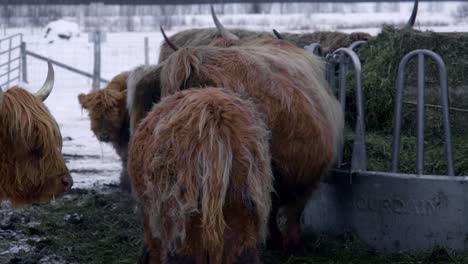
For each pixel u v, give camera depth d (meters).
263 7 43.75
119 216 10.82
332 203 9.31
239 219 5.80
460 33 10.96
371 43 11.20
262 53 7.96
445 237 8.39
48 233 10.02
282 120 7.52
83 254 9.09
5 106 6.76
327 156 8.00
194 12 43.41
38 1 43.59
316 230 9.52
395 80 10.61
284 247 8.62
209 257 5.75
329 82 9.98
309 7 43.69
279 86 7.59
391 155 9.47
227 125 5.77
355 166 9.00
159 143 5.84
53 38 36.66
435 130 10.39
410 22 11.79
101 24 41.44
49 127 6.89
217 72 7.41
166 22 41.00
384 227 8.74
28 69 30.33
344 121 9.62
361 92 9.07
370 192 8.83
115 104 13.19
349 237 8.99
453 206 8.34
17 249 9.28
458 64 10.73
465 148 9.86
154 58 32.06
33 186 6.95
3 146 6.82
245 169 5.75
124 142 13.18
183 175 5.66
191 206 5.63
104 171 14.74
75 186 13.09
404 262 8.28
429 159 9.49
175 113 5.95
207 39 12.98
